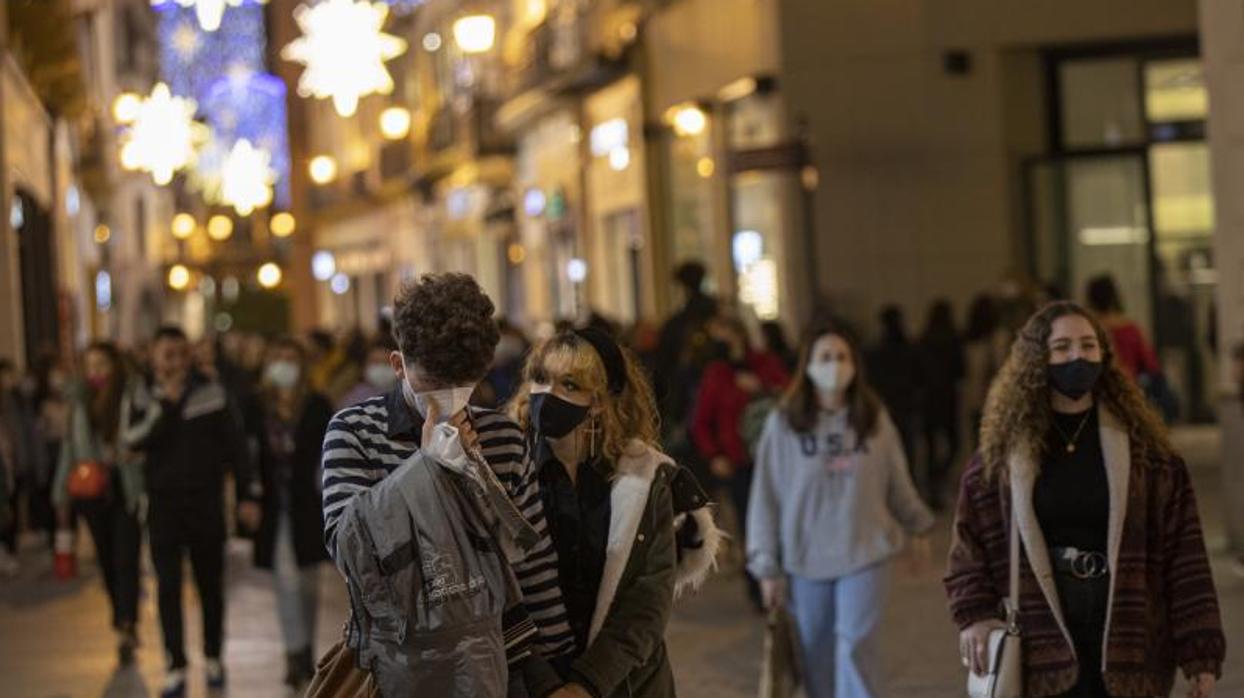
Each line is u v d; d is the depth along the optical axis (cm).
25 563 2686
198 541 1609
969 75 3406
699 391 1964
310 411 1611
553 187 5256
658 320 4125
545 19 4900
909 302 3419
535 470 742
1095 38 3372
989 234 3400
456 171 6450
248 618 2036
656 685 783
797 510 1248
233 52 8706
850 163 3444
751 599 1881
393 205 8006
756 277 3703
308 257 8156
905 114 3416
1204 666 861
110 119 7569
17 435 2608
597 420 774
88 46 6650
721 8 3738
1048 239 3447
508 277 6209
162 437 1605
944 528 2419
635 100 4303
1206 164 3391
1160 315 3394
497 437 703
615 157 4534
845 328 1252
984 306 2708
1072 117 3444
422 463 667
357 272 8825
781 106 3488
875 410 1246
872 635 1235
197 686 1638
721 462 1936
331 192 8688
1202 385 3384
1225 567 1967
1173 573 872
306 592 1614
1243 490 1989
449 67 6625
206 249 10306
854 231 3447
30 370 2938
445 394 673
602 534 763
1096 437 874
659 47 4141
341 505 677
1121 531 860
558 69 4628
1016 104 3428
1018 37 3388
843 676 1240
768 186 3638
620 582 760
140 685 1670
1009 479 876
